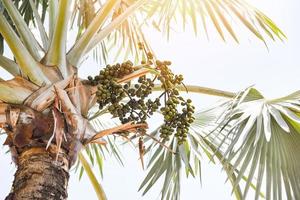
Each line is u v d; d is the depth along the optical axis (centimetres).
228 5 399
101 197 406
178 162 434
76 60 346
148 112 342
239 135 352
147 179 416
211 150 437
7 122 306
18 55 314
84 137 318
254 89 409
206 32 418
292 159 365
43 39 369
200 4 417
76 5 485
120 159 494
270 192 347
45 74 322
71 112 309
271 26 420
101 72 339
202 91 417
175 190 430
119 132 332
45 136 300
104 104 337
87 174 411
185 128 341
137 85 347
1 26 311
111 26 366
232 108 393
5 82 312
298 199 350
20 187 283
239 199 425
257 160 353
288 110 366
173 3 403
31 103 307
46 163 292
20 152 301
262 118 361
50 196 282
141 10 489
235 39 397
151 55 374
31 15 510
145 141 418
